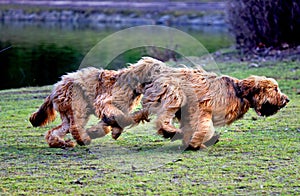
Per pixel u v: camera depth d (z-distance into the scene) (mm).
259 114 11000
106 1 46406
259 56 22016
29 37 31688
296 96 15312
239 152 10492
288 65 19828
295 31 22781
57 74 20672
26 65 22562
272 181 8891
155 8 41875
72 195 8375
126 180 9023
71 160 10117
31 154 10508
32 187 8727
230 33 25766
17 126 12836
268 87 10852
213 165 9727
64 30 35500
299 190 8508
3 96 16547
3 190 8609
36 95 16703
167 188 8625
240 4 23391
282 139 11352
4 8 44688
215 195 8336
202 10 39938
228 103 10711
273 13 22719
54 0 47312
